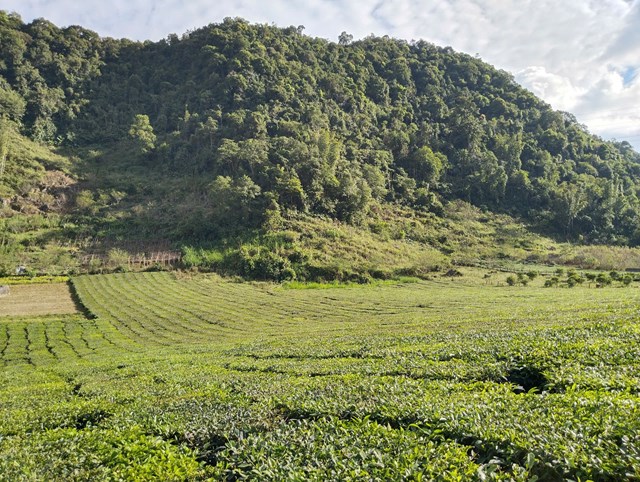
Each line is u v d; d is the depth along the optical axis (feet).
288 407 40.78
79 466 33.04
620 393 31.50
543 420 27.35
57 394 76.48
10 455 36.14
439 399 35.96
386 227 398.21
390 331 111.04
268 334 158.92
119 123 582.35
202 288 268.00
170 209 394.32
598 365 40.96
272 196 356.38
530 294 215.51
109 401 60.08
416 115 628.69
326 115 522.47
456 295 234.17
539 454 23.52
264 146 415.03
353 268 305.94
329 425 33.71
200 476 29.63
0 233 325.62
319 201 387.14
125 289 261.65
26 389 85.92
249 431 36.35
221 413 42.45
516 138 550.77
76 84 607.78
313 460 27.68
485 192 504.02
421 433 29.96
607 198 458.09
